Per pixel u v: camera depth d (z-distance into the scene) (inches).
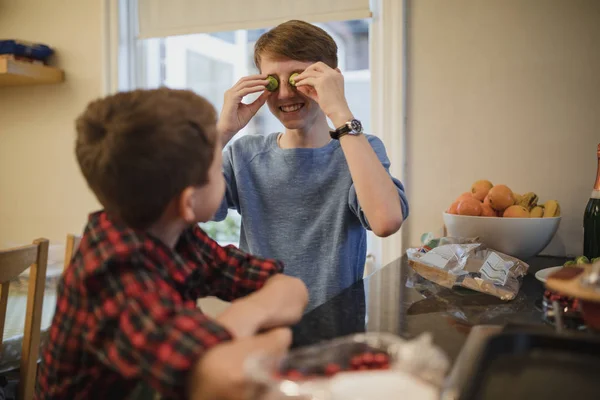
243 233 57.4
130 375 23.0
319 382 20.2
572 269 29.9
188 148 26.1
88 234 27.7
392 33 71.4
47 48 88.9
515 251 51.2
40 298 55.2
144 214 26.8
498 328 30.5
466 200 53.6
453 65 69.2
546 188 66.1
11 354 61.5
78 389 27.1
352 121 45.6
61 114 91.7
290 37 50.0
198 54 90.8
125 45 88.8
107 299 24.8
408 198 72.3
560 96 65.0
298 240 54.4
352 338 23.2
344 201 52.7
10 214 96.4
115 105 26.4
